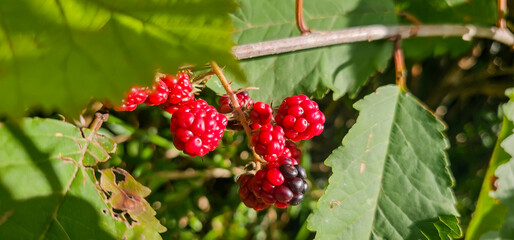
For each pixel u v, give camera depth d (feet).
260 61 0.65
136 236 0.50
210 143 0.52
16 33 0.25
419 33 0.72
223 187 0.86
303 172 0.53
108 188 0.50
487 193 0.68
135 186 0.52
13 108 0.23
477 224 0.68
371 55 0.70
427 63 0.98
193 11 0.26
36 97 0.24
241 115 0.54
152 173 0.76
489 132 0.97
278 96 0.66
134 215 0.50
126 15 0.26
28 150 0.46
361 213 0.61
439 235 0.61
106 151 0.51
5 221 0.43
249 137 0.54
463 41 0.79
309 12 0.69
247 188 0.54
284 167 0.52
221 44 0.25
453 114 1.01
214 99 0.70
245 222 0.84
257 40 0.66
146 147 0.76
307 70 0.67
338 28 0.70
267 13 0.67
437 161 0.63
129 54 0.25
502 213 0.67
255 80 0.65
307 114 0.55
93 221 0.48
